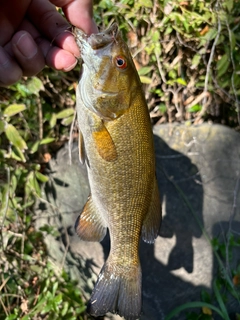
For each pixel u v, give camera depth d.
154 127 0.52
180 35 0.49
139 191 0.29
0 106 0.46
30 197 0.51
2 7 0.31
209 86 0.52
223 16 0.46
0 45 0.32
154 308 0.46
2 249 0.46
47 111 0.51
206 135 0.51
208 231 0.48
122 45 0.27
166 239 0.47
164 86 0.52
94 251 0.48
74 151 0.51
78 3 0.31
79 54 0.31
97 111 0.27
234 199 0.49
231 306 0.47
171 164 0.50
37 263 0.50
